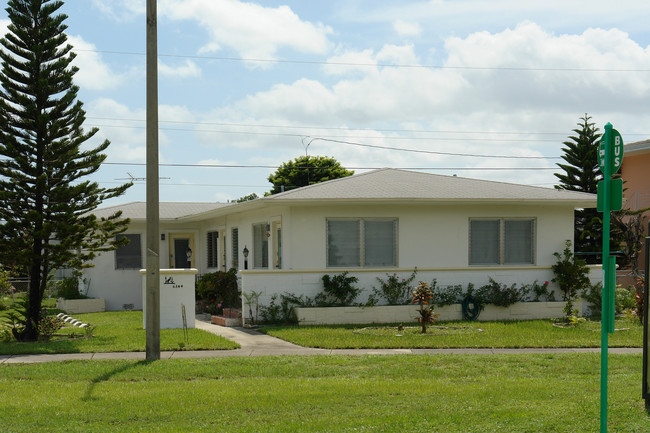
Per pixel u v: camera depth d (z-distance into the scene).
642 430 6.68
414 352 12.45
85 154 15.27
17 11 14.71
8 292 26.36
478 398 8.15
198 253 26.67
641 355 11.55
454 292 17.84
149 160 11.24
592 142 30.94
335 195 17.41
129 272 25.11
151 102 11.20
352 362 10.98
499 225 18.67
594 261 28.19
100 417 7.55
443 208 18.31
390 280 17.55
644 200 26.86
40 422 7.37
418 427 6.90
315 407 7.85
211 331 15.91
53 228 14.63
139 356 12.04
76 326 17.36
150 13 11.09
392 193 17.86
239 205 18.23
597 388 8.62
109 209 26.20
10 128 14.66
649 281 7.47
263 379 9.71
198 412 7.70
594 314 18.91
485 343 13.30
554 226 19.02
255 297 16.81
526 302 18.08
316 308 16.73
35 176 14.73
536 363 10.80
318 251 17.53
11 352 12.48
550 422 6.92
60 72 15.08
